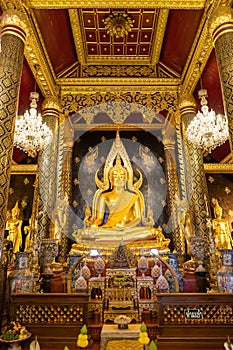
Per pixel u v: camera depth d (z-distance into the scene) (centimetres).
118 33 752
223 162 1027
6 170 441
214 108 844
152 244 741
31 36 602
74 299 455
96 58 848
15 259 526
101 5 567
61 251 732
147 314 523
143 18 718
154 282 598
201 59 683
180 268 682
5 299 449
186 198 770
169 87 820
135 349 356
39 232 669
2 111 457
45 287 562
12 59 490
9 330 402
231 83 466
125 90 816
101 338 418
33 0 557
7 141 452
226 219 898
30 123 691
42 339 435
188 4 570
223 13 499
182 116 782
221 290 509
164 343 422
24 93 773
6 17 509
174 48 761
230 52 479
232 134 451
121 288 542
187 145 757
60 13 654
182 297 444
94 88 816
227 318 436
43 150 737
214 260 616
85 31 752
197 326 432
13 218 880
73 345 430
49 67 742
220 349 416
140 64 859
